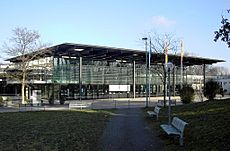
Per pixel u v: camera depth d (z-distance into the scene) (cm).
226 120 1323
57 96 5391
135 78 7006
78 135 1387
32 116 2417
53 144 1159
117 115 2508
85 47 4756
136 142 1195
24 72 4353
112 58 6191
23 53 4416
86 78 6022
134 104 4322
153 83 7219
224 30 759
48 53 5069
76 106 3500
